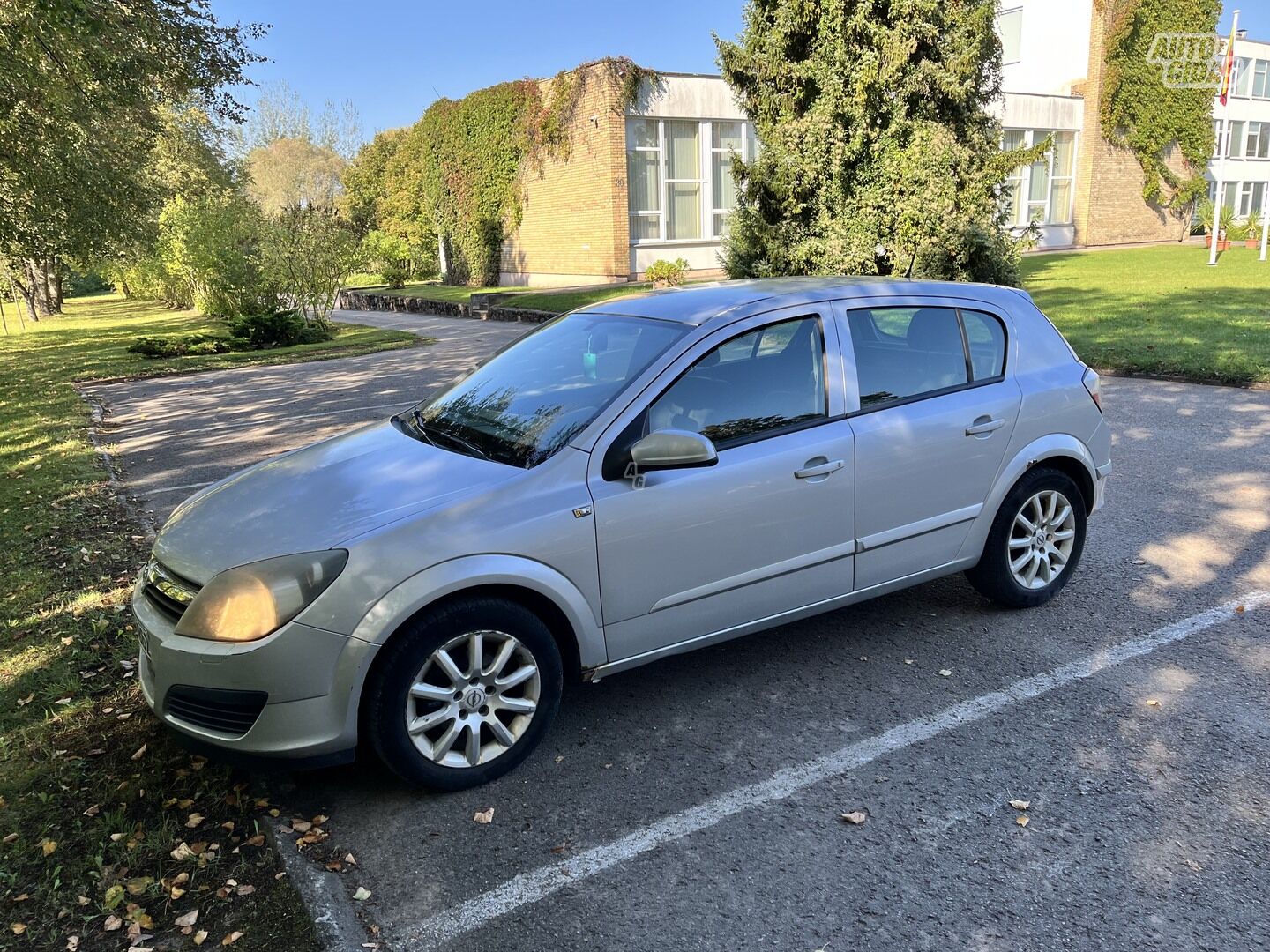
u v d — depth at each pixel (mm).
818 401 3781
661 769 3287
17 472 8141
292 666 2832
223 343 19828
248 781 3258
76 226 17734
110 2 12359
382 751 3010
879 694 3766
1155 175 37312
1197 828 2824
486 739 3252
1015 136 33656
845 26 13359
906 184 13305
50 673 4070
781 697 3773
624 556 3311
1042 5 36156
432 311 29141
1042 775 3143
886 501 3918
